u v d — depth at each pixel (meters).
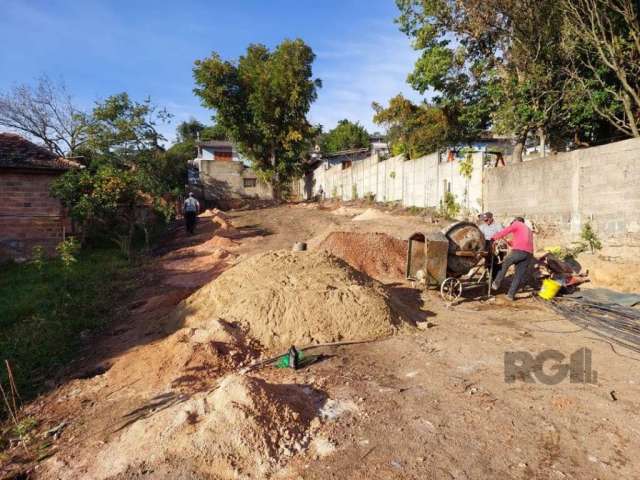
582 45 12.58
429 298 8.36
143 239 18.80
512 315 7.25
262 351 5.77
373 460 3.36
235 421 3.59
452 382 4.67
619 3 11.93
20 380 5.43
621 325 6.36
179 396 4.56
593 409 4.02
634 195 9.20
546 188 11.79
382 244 11.33
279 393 4.14
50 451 3.82
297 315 6.20
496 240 8.19
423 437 3.64
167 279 10.85
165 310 7.90
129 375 5.26
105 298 9.17
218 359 5.34
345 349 5.73
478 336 6.16
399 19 16.36
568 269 9.01
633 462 3.26
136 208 16.06
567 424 3.79
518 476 3.13
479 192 15.32
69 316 7.82
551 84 13.68
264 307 6.28
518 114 13.95
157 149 26.09
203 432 3.55
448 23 15.30
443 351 5.61
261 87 33.53
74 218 14.43
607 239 9.82
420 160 20.67
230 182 39.34
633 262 9.09
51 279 11.20
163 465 3.37
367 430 3.77
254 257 7.80
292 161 37.28
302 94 34.41
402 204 22.94
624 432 3.64
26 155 15.14
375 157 27.33
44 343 6.57
